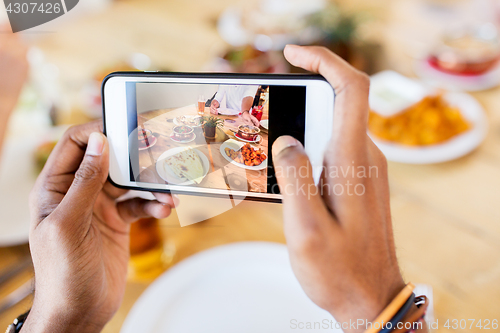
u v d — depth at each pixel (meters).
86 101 0.89
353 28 0.92
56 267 0.41
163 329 0.50
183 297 0.53
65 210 0.41
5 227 0.60
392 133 0.77
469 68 0.91
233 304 0.53
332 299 0.37
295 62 0.41
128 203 0.55
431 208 0.65
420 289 0.52
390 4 1.24
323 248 0.34
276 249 0.58
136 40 1.15
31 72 0.88
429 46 1.02
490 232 0.60
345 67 0.37
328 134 0.42
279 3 1.18
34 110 0.85
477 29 1.06
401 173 0.72
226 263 0.57
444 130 0.76
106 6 1.34
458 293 0.53
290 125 0.43
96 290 0.46
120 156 0.48
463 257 0.57
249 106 0.44
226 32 1.13
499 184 0.69
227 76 0.43
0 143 0.69
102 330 0.52
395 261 0.39
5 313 0.52
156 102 0.46
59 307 0.42
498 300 0.52
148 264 0.59
